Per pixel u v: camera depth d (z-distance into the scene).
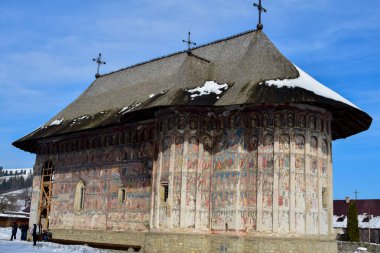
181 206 31.44
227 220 30.70
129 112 35.19
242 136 31.53
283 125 30.84
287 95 29.89
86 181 42.72
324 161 32.25
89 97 49.69
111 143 41.09
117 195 39.19
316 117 31.92
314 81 33.28
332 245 31.11
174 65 42.22
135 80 45.28
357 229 59.72
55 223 45.00
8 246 35.69
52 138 47.25
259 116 31.31
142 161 37.75
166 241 31.25
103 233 39.44
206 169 32.19
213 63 37.38
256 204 30.16
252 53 35.28
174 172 32.25
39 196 48.19
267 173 30.38
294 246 29.22
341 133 39.12
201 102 31.52
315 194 31.02
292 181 30.12
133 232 36.91
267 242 29.33
